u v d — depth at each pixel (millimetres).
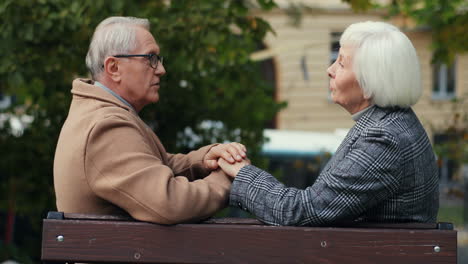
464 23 4871
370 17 14164
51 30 4281
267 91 5539
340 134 10531
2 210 5340
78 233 2115
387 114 2176
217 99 5215
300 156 9625
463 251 6750
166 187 2143
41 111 5043
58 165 2297
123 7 4145
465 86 14906
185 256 2131
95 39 2480
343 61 2223
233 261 2135
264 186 2219
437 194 2264
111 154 2195
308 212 2129
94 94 2389
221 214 5395
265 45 14430
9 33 4109
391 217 2172
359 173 2088
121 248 2121
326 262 2117
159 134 5105
